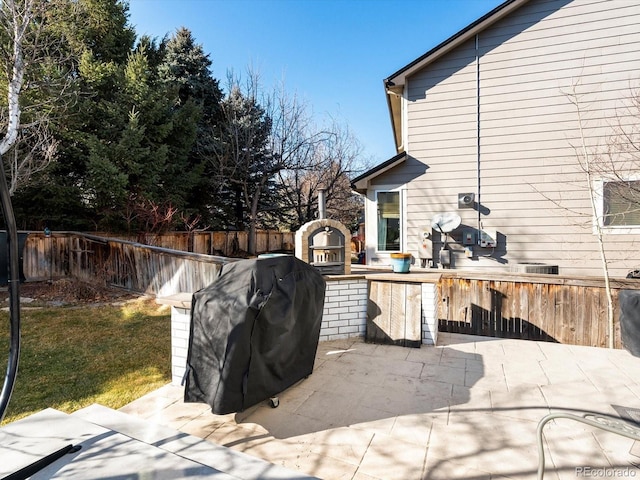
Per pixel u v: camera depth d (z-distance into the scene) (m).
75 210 9.87
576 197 6.89
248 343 2.43
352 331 4.61
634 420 2.56
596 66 6.83
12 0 6.44
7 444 1.50
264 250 17.36
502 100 7.34
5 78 7.58
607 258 6.70
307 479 1.37
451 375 3.43
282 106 16.17
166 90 12.10
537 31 7.13
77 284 6.98
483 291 5.25
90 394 3.28
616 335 4.59
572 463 2.12
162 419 2.71
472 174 7.52
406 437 2.41
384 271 5.39
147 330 5.24
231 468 1.45
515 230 7.27
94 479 1.30
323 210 4.87
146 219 10.26
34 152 7.96
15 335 1.39
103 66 10.45
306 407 2.83
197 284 6.81
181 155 12.75
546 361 3.79
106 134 10.40
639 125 6.55
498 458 2.18
